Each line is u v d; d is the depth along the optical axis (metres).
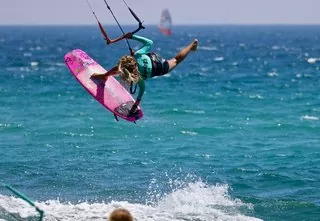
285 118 131.88
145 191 75.12
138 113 52.53
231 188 76.56
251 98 164.62
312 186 77.81
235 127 119.56
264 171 85.44
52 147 99.12
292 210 67.38
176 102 154.50
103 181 79.19
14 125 116.31
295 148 101.50
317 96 170.88
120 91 54.25
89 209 64.56
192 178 81.50
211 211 66.12
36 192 73.44
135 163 89.25
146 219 62.34
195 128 116.38
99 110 137.62
